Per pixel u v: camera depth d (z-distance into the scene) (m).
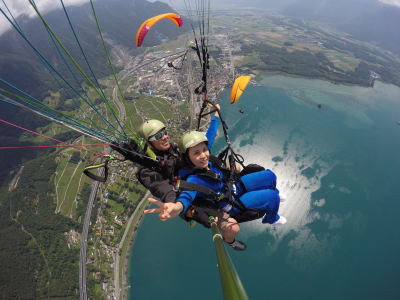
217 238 2.06
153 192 3.05
